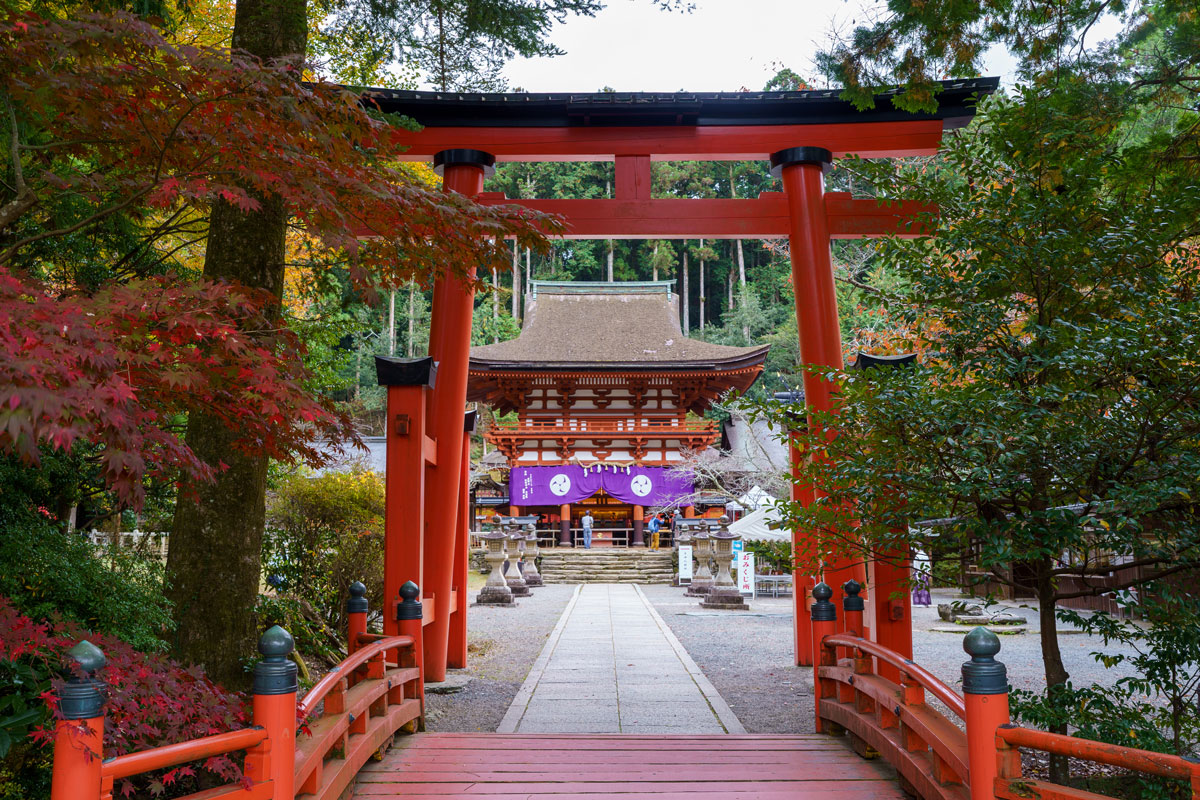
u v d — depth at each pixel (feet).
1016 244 14.38
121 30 8.74
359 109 11.96
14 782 11.15
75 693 7.11
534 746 16.84
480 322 143.33
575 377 87.51
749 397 15.62
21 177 10.80
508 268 13.29
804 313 26.37
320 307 31.27
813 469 15.28
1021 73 17.65
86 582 12.35
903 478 13.88
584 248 169.27
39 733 8.25
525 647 34.76
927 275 15.49
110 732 8.91
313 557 29.78
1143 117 20.26
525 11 20.36
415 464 22.45
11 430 5.50
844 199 27.07
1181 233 14.49
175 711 9.39
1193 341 11.76
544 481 88.94
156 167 10.88
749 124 27.09
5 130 12.55
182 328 8.39
